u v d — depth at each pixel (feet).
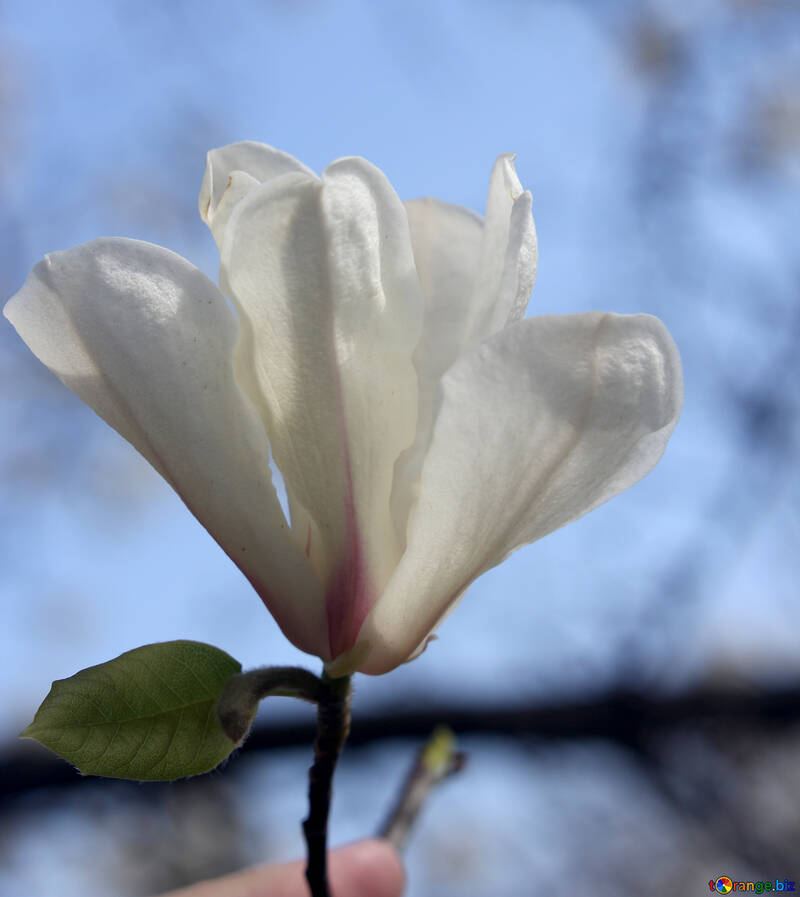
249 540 1.58
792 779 3.76
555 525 1.58
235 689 1.58
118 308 1.55
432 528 1.55
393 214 1.54
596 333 1.50
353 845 2.14
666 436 1.55
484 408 1.51
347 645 1.60
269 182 1.52
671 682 3.58
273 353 1.56
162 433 1.57
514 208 1.55
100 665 1.60
